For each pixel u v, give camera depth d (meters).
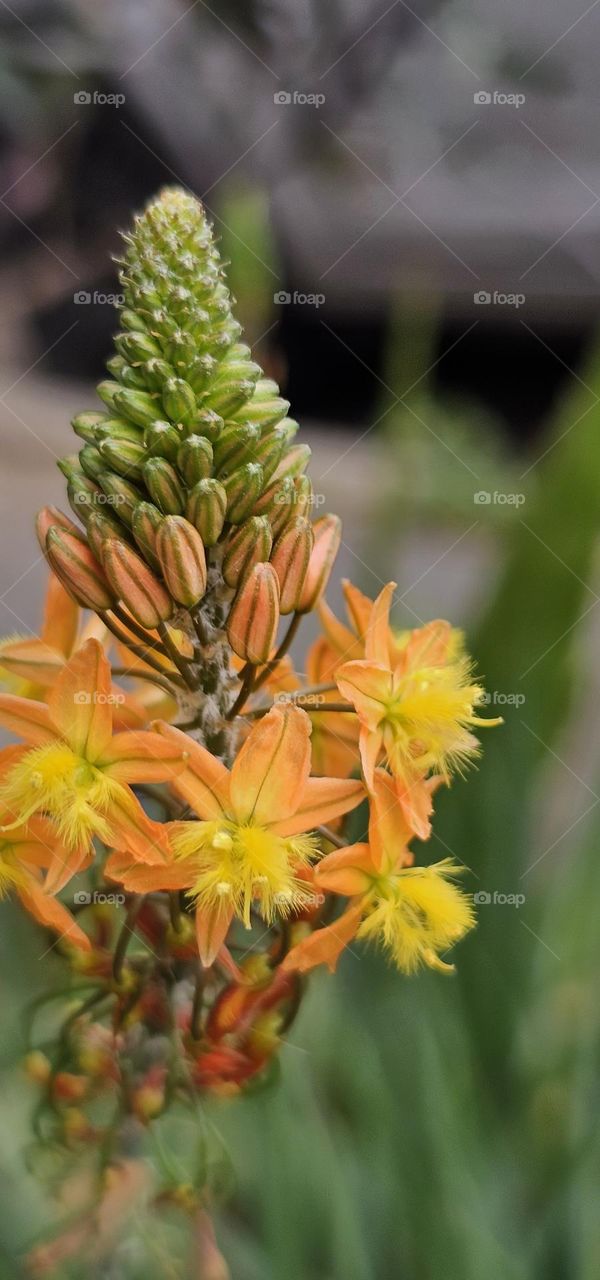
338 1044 0.27
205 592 0.18
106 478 0.18
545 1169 0.26
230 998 0.18
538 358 0.64
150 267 0.18
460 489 0.55
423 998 0.25
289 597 0.18
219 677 0.18
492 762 0.25
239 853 0.18
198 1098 0.19
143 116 0.39
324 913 0.19
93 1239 0.20
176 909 0.18
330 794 0.18
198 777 0.18
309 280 0.55
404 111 0.37
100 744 0.18
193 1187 0.19
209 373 0.18
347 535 0.52
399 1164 0.24
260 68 0.35
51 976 0.23
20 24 0.32
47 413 0.60
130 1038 0.19
